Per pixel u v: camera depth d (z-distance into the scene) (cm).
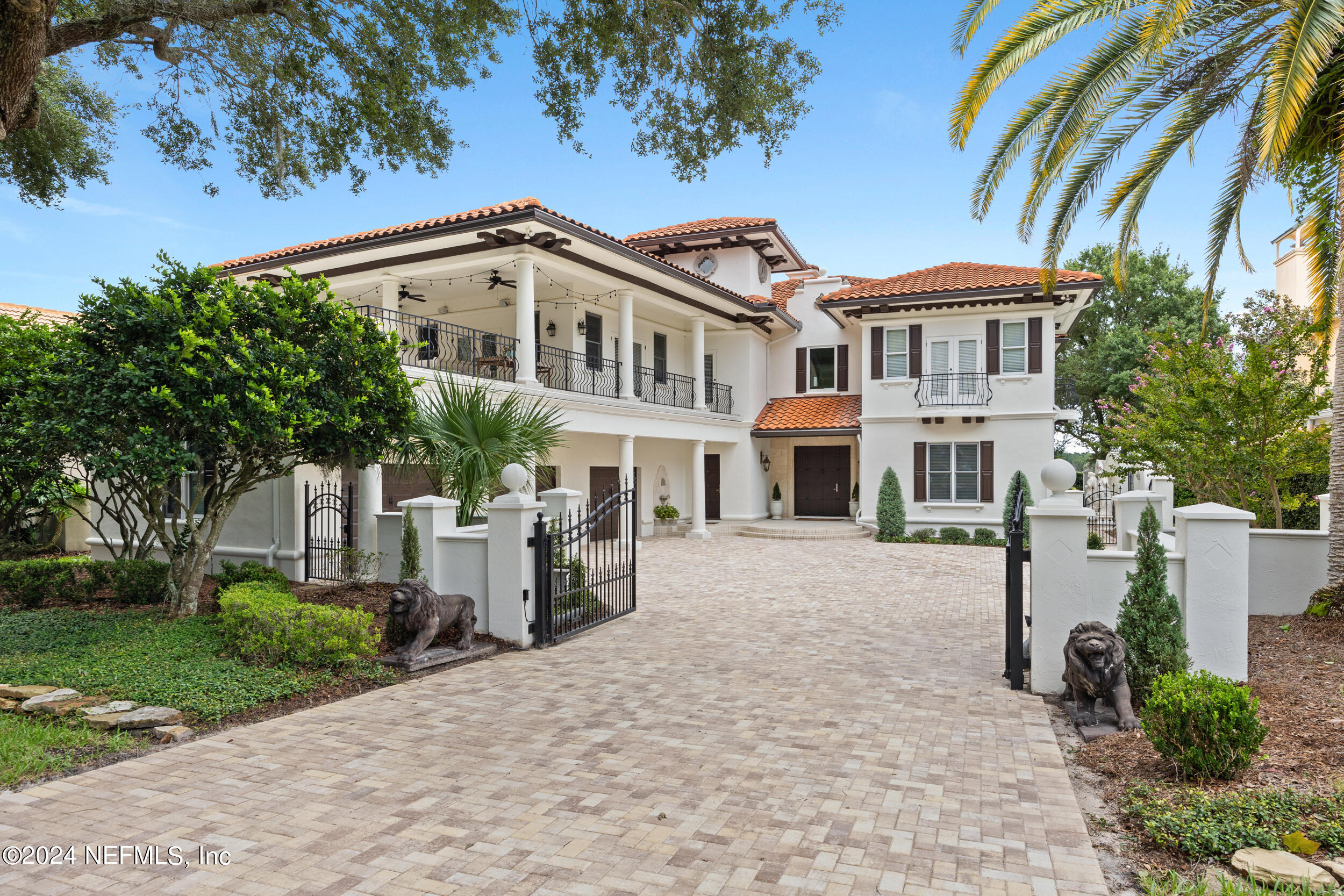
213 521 838
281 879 322
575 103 914
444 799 406
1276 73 621
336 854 345
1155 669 543
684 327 2367
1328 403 1039
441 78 959
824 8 814
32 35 526
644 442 2209
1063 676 577
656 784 429
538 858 342
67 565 965
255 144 977
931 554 1745
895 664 724
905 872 329
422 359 1780
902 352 2166
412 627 695
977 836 364
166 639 710
